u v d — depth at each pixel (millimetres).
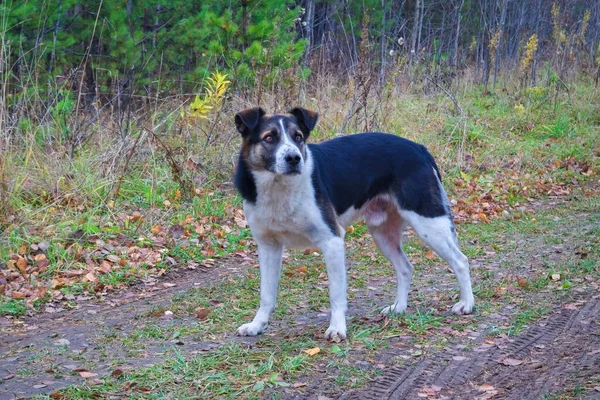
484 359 4539
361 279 6590
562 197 10203
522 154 11930
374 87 12047
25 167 7867
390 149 5352
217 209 8320
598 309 5473
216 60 11008
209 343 4906
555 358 4523
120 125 9266
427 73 14930
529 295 5902
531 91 15102
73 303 5941
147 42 11766
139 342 4953
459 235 8195
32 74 10141
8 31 10000
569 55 18203
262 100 10492
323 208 4848
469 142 12172
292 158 4555
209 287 6289
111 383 4176
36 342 5008
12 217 7160
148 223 7691
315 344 4781
